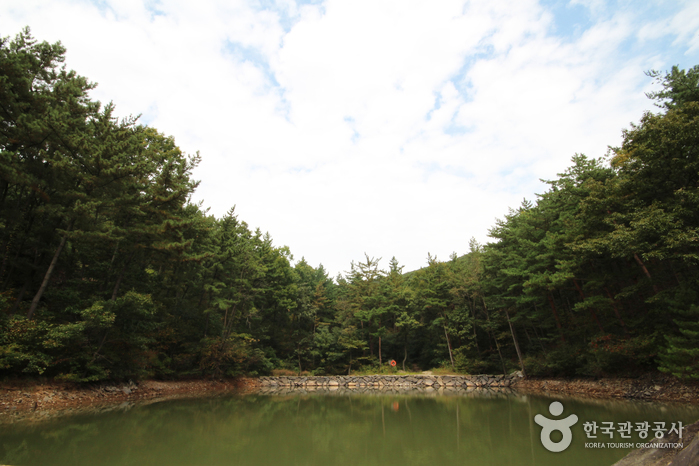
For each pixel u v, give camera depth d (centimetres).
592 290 2184
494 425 1312
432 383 3234
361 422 1448
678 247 1316
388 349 4103
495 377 3070
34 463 763
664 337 1614
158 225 1847
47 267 1753
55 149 1578
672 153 1352
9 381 1423
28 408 1345
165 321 2366
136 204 1817
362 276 4166
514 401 1948
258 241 4050
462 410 1716
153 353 2228
